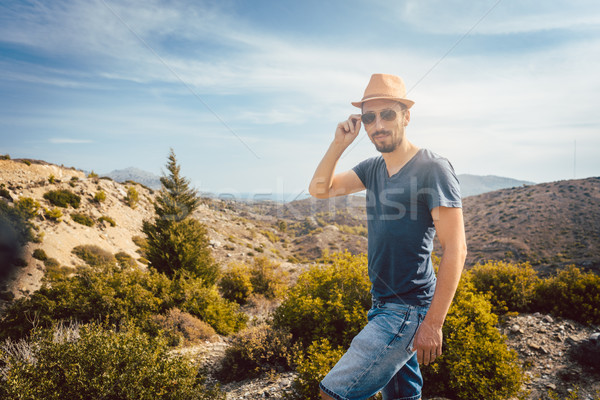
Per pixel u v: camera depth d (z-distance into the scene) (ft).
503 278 25.84
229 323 31.55
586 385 16.08
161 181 46.98
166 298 28.94
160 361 13.62
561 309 23.52
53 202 71.87
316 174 7.03
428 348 4.88
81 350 11.75
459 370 14.64
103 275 29.48
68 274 46.93
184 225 44.88
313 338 18.16
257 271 44.55
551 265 131.75
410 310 5.48
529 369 17.98
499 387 14.65
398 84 5.96
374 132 5.88
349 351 5.43
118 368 12.02
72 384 10.87
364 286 18.92
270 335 19.67
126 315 24.91
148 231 44.06
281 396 15.40
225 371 19.25
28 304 24.09
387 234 5.69
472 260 152.35
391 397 6.43
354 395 5.08
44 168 83.51
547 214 177.88
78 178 90.02
